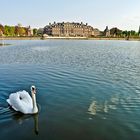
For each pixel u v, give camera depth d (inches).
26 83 856.9
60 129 477.7
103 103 639.1
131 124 505.7
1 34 6998.0
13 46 3176.7
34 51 2321.6
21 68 1213.7
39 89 772.0
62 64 1363.2
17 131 467.5
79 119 529.3
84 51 2377.0
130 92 750.5
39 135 452.4
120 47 3255.4
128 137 447.2
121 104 632.4
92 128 484.4
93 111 578.6
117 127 490.9
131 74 1056.8
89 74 1037.2
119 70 1163.9
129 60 1595.7
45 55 1910.7
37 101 647.1
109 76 999.0
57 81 888.9
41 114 554.3
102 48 2935.5
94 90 767.1
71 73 1056.2
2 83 855.1
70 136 450.3
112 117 542.9
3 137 443.5
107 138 443.5
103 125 499.8
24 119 524.7
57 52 2215.8
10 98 599.5
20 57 1750.7
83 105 620.7
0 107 591.5
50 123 505.7
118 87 812.0
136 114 562.6
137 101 658.2
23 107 554.3
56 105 616.4
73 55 1923.0
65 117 538.3
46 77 966.4
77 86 815.1
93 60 1572.3
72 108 597.0
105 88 795.4
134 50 2628.0
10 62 1460.4
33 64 1366.9
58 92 737.0
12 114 550.0
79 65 1321.4
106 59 1642.5
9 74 1038.4
